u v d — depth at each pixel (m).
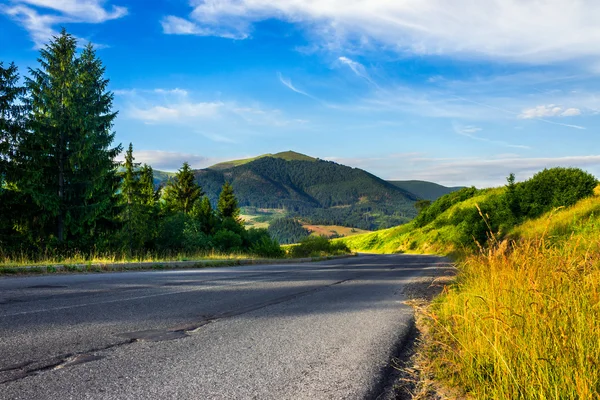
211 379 3.08
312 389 2.97
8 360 3.34
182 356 3.64
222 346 4.03
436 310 5.96
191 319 5.33
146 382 2.96
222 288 8.87
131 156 37.78
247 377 3.15
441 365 3.55
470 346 3.42
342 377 3.27
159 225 29.31
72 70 26.41
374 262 24.94
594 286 3.46
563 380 2.57
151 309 5.95
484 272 5.86
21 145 23.38
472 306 4.98
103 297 6.95
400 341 4.53
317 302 7.23
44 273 11.26
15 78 22.89
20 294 7.01
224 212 62.91
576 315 3.17
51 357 3.47
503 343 3.19
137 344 4.00
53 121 24.78
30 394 2.65
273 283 10.36
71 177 25.06
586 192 27.00
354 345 4.28
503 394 2.58
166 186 57.75
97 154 25.69
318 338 4.52
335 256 35.41
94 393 2.71
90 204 25.48
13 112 22.73
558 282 3.86
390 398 2.91
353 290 9.26
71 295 7.04
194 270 14.38
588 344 2.87
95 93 27.78
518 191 30.67
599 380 2.58
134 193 29.55
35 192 22.92
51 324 4.71
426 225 82.50
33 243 23.88
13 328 4.45
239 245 35.19
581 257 4.25
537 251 4.58
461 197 81.06
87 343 3.95
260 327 4.98
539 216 27.97
